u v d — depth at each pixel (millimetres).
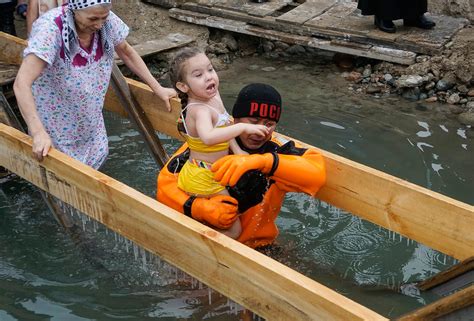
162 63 7699
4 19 7254
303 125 6281
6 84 5562
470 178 5414
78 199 4207
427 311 3068
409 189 3729
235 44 8031
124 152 5812
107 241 4609
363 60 7520
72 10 4211
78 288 4254
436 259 4375
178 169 4055
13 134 4473
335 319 2898
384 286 4105
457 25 7566
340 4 8266
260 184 3809
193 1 8406
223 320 3906
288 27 7754
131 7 8391
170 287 4195
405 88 6867
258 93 3795
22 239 4754
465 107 6625
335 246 4508
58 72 4402
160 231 3705
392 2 7160
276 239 4539
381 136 6098
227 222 3795
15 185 5387
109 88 5418
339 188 4039
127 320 3963
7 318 4016
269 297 3199
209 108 3838
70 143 4770
